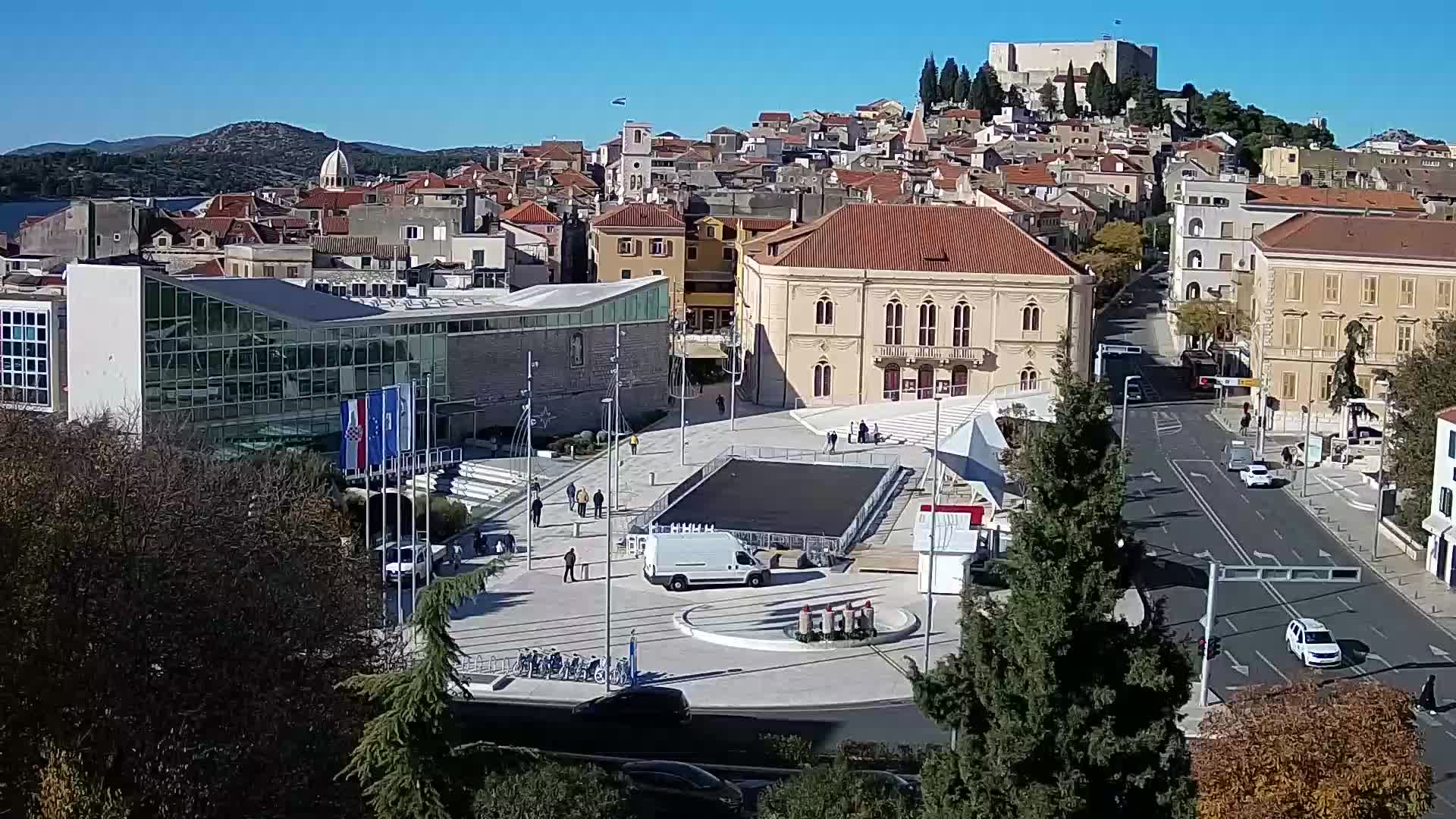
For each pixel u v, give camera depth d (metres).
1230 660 78.62
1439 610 89.38
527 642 80.31
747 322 167.88
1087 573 38.91
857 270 154.88
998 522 99.88
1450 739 66.69
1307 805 46.66
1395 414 111.44
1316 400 153.75
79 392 109.38
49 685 49.91
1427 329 149.88
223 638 53.94
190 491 63.75
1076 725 38.34
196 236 198.38
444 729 39.72
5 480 54.72
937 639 81.25
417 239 195.38
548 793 38.56
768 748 64.06
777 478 121.44
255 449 113.56
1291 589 93.94
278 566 58.81
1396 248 151.75
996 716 38.94
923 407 149.75
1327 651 77.44
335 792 52.06
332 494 102.94
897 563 95.00
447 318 129.75
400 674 40.22
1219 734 49.56
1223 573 71.31
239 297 118.06
